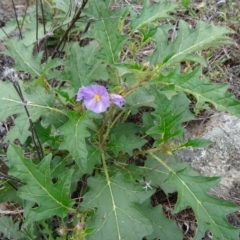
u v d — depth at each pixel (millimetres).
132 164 360
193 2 502
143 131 367
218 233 311
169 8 369
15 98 347
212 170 370
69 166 362
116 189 332
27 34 458
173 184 347
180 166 357
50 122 352
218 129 384
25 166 312
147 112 380
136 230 317
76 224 321
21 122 339
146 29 410
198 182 322
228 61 448
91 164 339
